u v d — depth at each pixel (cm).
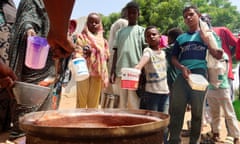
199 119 433
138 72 431
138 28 529
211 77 460
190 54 435
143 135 142
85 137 133
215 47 432
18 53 388
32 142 148
